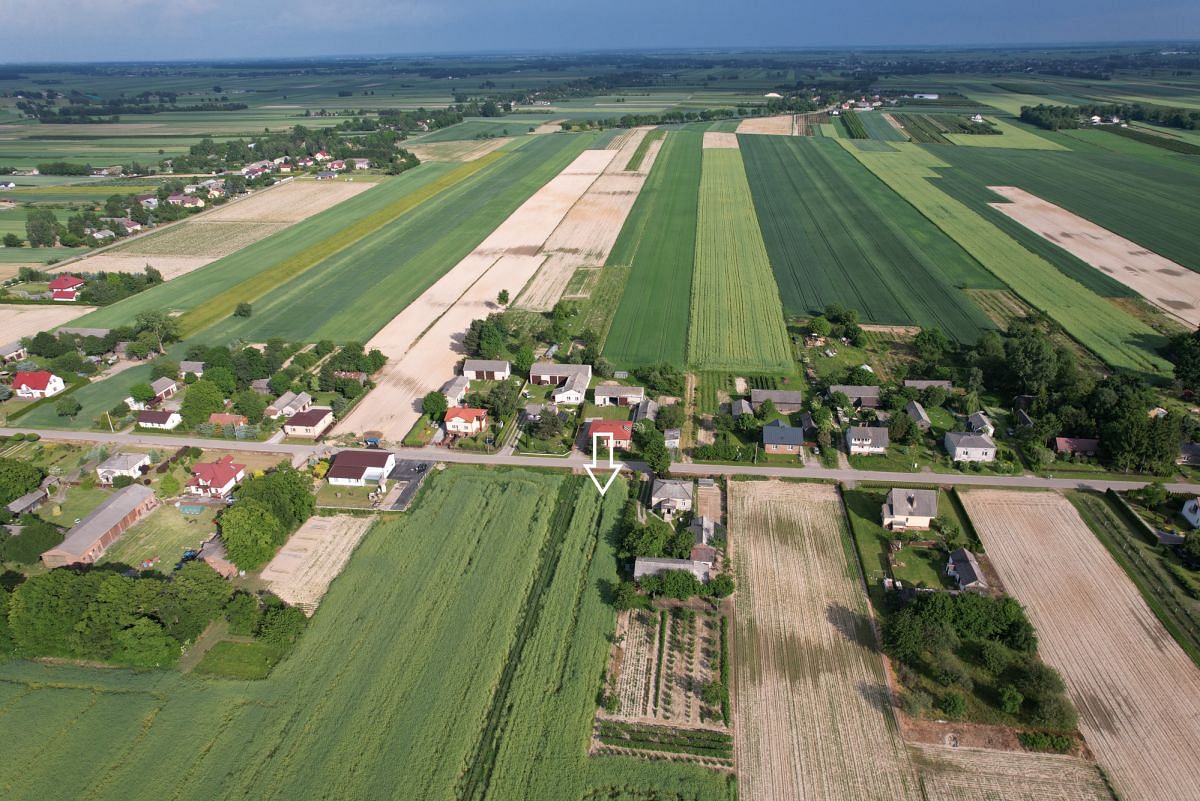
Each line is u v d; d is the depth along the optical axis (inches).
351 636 2839.6
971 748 2420.0
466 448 4097.0
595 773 2346.2
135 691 2625.5
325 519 3540.8
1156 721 2500.0
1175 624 2866.6
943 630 2733.8
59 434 4306.1
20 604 2733.8
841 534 3405.5
